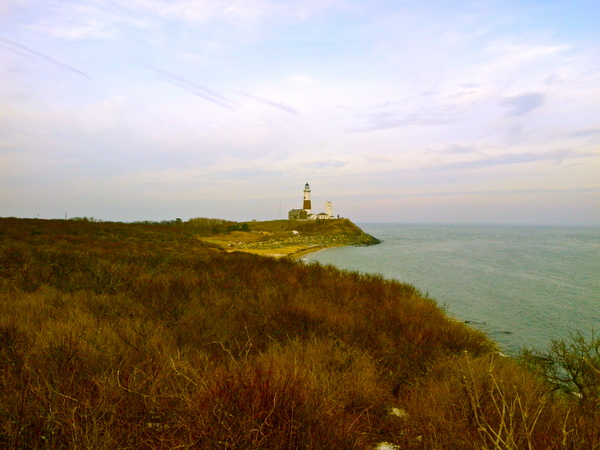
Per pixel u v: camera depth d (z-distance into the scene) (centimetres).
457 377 516
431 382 534
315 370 511
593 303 2188
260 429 284
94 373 431
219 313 914
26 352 466
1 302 808
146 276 1316
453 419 382
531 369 750
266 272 1761
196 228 7662
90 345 521
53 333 567
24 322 659
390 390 561
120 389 347
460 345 898
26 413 290
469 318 1780
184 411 325
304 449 301
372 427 417
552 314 1905
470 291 2566
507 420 371
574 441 314
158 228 5216
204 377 401
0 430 271
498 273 3531
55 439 265
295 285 1489
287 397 344
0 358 428
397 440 385
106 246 2730
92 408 306
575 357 674
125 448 262
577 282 3002
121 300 970
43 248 2006
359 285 1633
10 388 348
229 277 1527
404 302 1355
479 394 427
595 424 357
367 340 802
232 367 439
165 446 271
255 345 702
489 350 941
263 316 904
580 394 601
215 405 312
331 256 5328
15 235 2545
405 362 704
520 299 2294
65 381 371
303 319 902
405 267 3972
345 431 348
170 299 1012
